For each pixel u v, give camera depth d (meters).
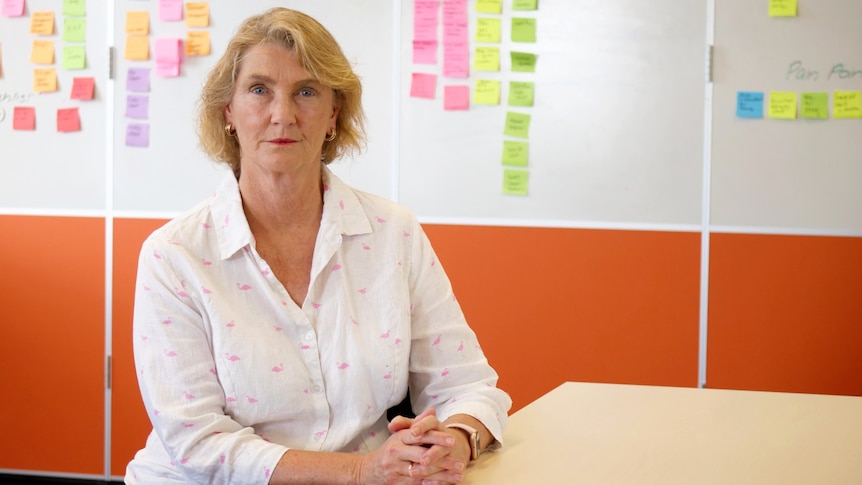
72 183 3.38
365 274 1.63
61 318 3.39
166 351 1.49
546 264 3.23
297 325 1.55
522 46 3.20
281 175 1.56
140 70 3.33
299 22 1.56
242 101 1.56
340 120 1.71
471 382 1.66
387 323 1.60
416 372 1.68
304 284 1.60
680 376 3.19
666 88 3.15
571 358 3.24
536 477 1.36
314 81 1.56
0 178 3.40
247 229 1.55
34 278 3.40
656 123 3.17
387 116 3.27
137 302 1.53
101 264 3.37
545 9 3.19
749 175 3.14
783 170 3.12
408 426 1.41
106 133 3.35
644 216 3.19
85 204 3.37
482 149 3.24
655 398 1.81
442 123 3.25
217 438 1.44
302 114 1.56
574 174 3.21
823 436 1.57
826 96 3.09
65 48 3.35
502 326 3.26
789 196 3.13
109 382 3.38
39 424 3.42
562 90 3.19
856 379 3.12
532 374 3.26
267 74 1.53
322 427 1.54
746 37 3.11
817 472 1.38
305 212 1.61
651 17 3.15
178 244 1.54
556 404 1.76
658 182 3.18
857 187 3.09
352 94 1.67
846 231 3.11
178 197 3.34
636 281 3.20
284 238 1.61
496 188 3.24
